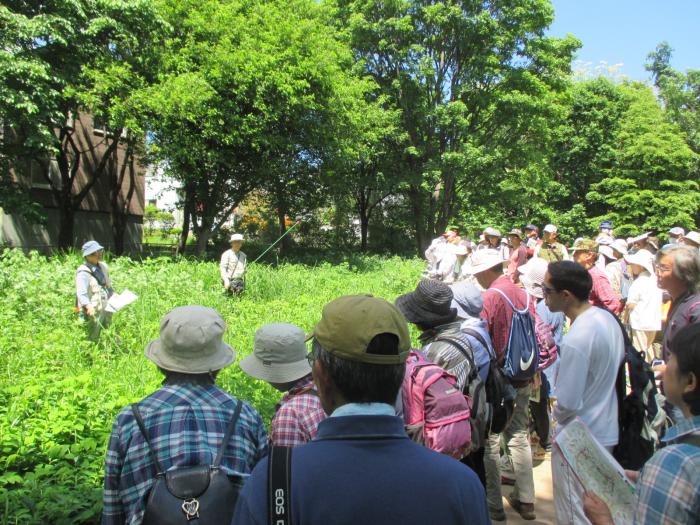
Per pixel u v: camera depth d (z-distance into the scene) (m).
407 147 30.17
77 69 18.17
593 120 37.84
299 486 1.52
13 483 4.05
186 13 20.00
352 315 1.73
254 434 2.59
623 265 10.34
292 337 3.26
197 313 2.62
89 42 18.00
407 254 33.47
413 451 1.62
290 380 3.20
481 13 28.58
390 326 1.72
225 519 2.26
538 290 6.36
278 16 20.41
